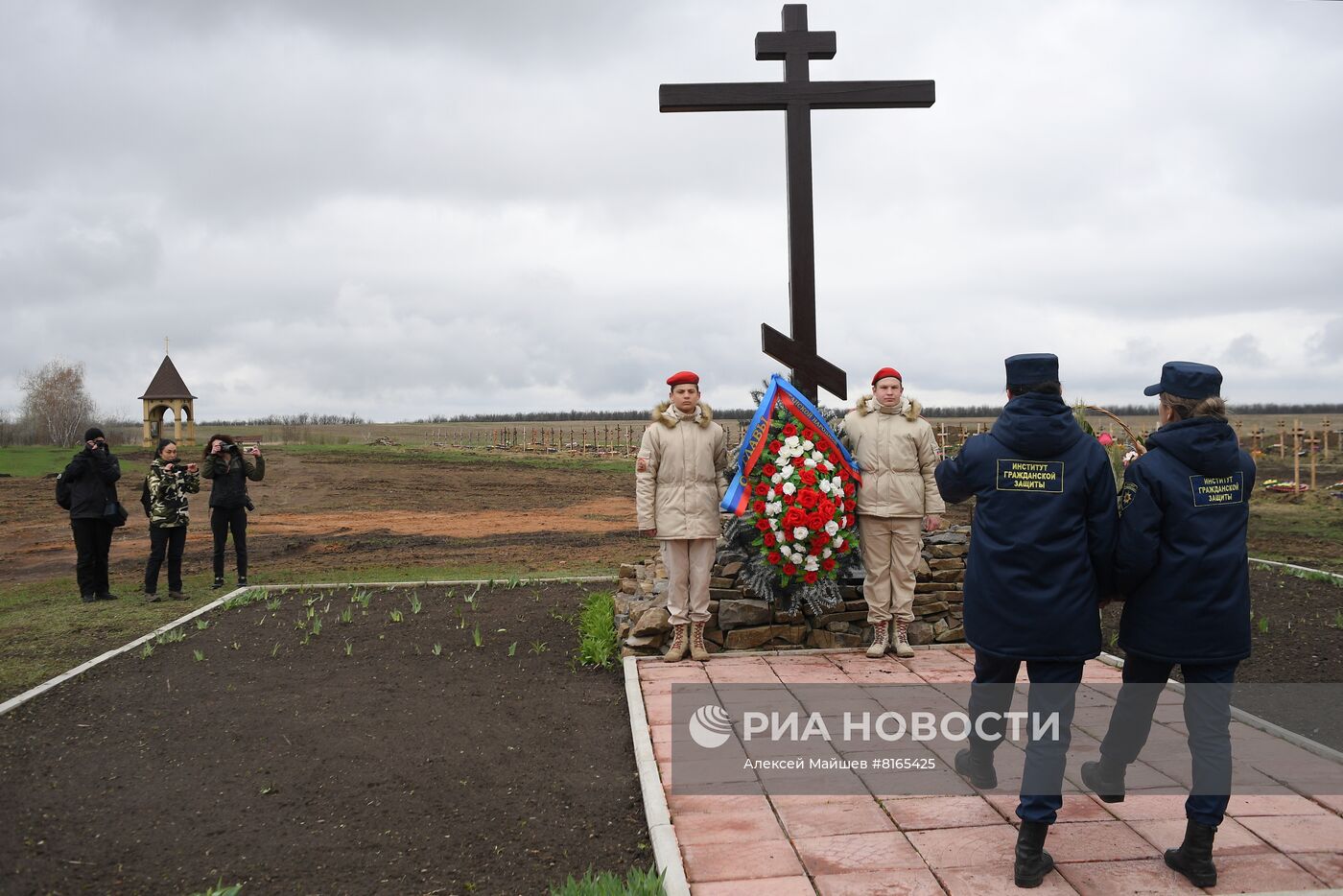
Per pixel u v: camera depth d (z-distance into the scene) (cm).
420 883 340
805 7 723
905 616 632
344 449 3281
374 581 1046
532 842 372
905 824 371
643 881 316
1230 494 331
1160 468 329
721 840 358
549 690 579
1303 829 359
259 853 364
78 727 512
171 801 413
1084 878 324
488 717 527
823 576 636
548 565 1235
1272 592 835
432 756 466
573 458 3259
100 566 943
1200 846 316
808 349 712
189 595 962
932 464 625
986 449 348
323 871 349
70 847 367
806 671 596
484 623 763
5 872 345
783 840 358
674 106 723
